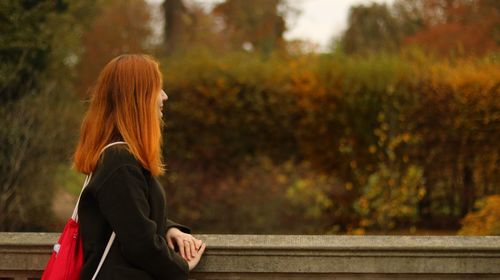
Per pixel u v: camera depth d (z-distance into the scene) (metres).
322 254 2.31
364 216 7.98
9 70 7.31
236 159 8.10
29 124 7.16
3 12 7.27
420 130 7.73
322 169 8.08
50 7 7.77
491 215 5.25
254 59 8.50
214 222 8.08
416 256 2.30
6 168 7.11
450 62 8.41
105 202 1.88
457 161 7.73
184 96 8.02
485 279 2.31
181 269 1.97
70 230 2.03
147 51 14.70
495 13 13.59
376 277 2.32
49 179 7.51
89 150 1.99
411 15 16.56
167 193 8.13
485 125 7.51
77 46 10.27
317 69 7.99
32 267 2.39
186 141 8.08
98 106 2.03
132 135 1.96
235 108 8.01
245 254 2.32
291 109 7.95
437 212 7.98
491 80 7.43
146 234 1.86
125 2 18.16
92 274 1.95
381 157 7.87
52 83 7.96
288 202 8.04
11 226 7.13
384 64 7.93
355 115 7.87
